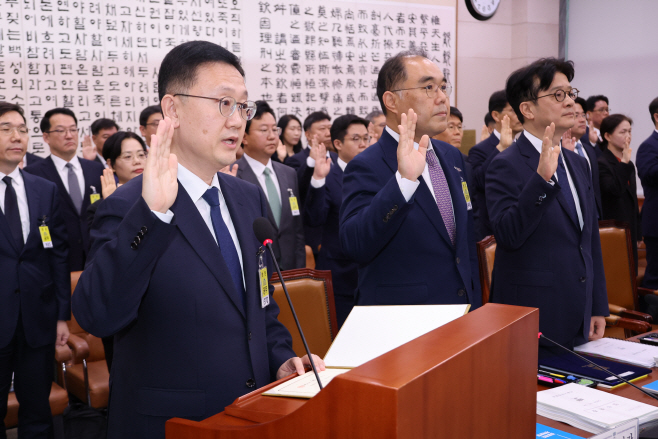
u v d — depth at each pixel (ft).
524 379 3.01
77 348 9.09
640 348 6.06
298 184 11.93
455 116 15.93
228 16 19.45
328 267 11.38
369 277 6.40
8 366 8.60
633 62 23.91
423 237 6.22
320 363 3.79
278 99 20.56
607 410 4.19
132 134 11.12
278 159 17.42
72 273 10.05
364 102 22.25
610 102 24.76
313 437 2.36
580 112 12.79
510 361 2.86
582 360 5.55
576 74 25.82
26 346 8.71
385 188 5.48
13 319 8.43
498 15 25.36
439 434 2.32
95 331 3.67
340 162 11.98
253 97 20.11
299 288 6.73
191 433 3.01
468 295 6.31
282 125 18.43
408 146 5.36
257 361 4.16
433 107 6.26
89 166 14.38
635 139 24.09
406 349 2.52
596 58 25.09
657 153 14.24
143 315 3.99
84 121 17.54
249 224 4.50
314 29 21.03
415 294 6.18
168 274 3.95
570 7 25.81
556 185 5.91
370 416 2.15
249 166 11.27
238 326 4.09
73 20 17.16
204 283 4.00
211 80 3.97
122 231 3.53
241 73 4.21
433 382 2.27
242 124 4.08
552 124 5.84
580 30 25.54
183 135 4.04
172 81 4.04
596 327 7.04
